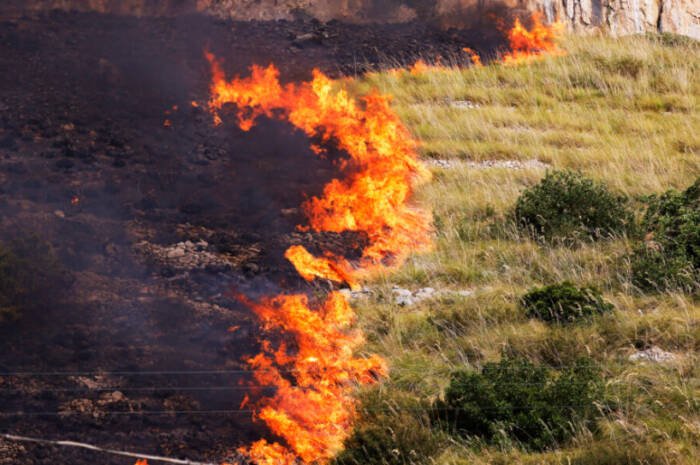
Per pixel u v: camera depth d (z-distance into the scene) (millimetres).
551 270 50094
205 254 53562
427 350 43062
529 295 46000
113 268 50406
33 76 76062
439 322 44781
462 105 80750
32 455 33844
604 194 57000
